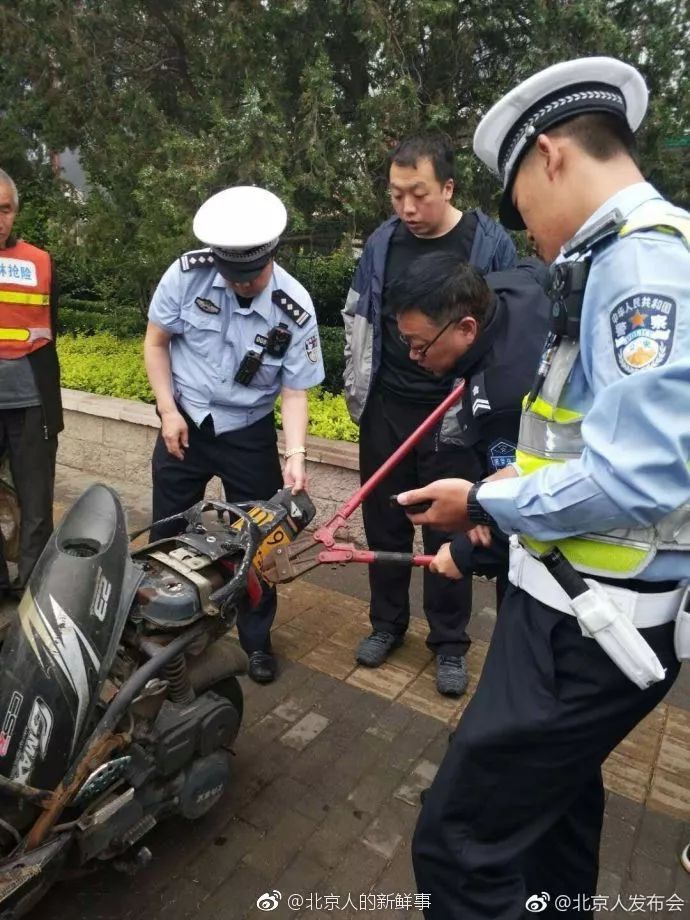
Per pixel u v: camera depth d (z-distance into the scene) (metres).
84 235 4.88
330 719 2.61
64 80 4.80
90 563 1.56
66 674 1.53
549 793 1.40
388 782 2.32
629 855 2.08
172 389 2.63
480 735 1.38
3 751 1.57
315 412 4.43
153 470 2.78
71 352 5.91
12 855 1.49
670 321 1.07
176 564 1.74
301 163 4.20
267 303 2.50
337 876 1.98
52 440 3.17
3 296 2.90
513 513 1.25
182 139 4.09
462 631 2.84
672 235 1.13
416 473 2.75
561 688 1.33
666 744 2.55
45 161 5.64
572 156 1.24
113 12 4.75
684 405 1.07
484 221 2.56
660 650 1.29
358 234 4.79
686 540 1.22
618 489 1.08
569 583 1.26
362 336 2.69
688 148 4.36
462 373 1.80
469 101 4.55
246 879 1.96
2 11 4.56
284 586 3.55
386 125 4.11
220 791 1.95
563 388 1.26
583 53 4.01
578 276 1.22
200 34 4.55
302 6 4.00
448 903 1.46
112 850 1.72
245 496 2.73
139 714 1.68
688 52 4.23
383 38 3.91
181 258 2.48
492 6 4.10
